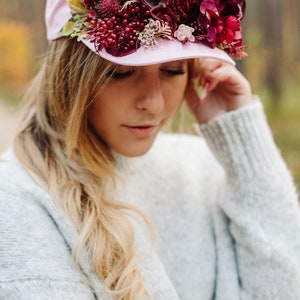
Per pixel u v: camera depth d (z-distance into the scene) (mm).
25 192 994
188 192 1284
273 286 1160
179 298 1173
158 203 1244
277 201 1195
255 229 1177
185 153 1366
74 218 998
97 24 917
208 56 945
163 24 917
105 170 1087
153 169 1276
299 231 1194
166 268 1189
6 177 1009
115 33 909
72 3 943
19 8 8445
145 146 1060
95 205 1027
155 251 1186
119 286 975
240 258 1208
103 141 1119
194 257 1210
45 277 916
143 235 1105
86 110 1039
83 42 941
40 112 1099
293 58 7082
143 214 1084
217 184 1334
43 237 958
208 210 1285
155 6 917
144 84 989
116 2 911
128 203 1138
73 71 1004
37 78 1141
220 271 1212
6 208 952
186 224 1243
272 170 1212
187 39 936
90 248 983
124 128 1031
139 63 903
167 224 1231
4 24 8148
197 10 956
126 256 995
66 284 933
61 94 1045
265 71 6941
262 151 1215
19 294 895
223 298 1187
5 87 7891
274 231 1185
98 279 980
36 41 8219
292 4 7434
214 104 1267
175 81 1046
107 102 1005
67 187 1033
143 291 980
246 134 1211
